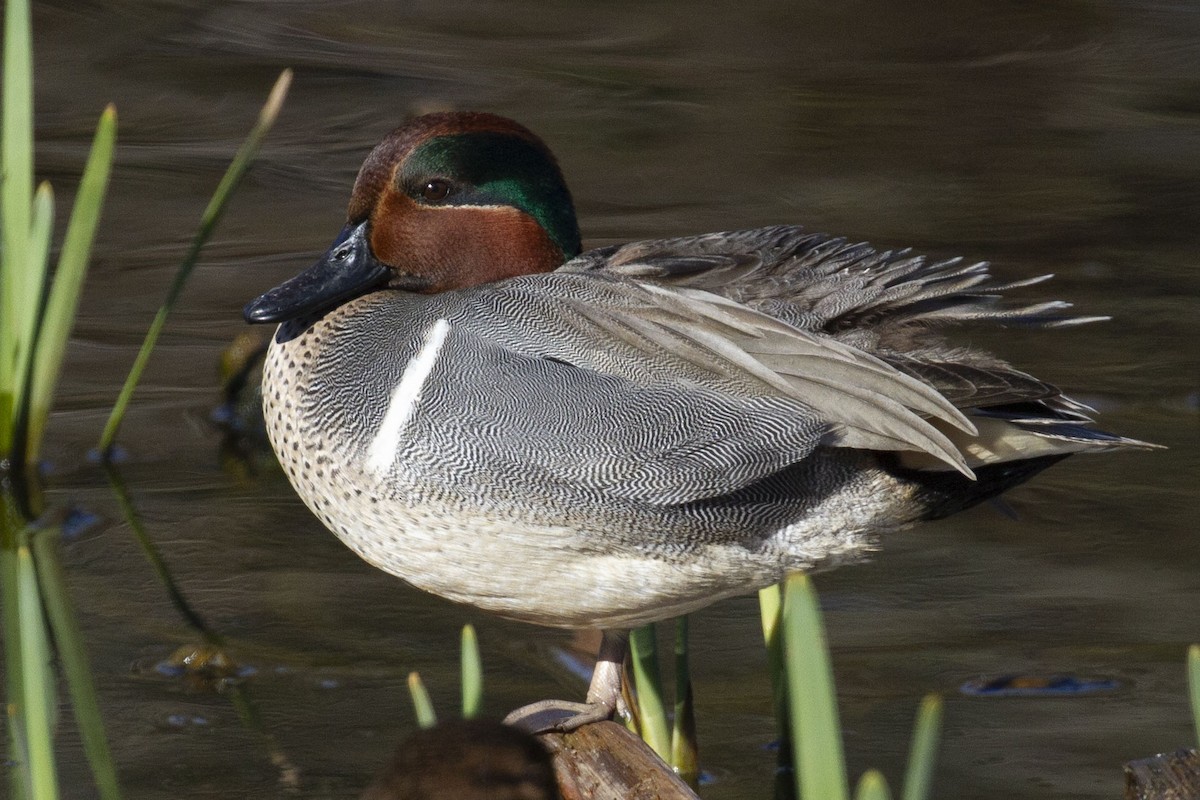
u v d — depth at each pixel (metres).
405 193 8.01
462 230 8.02
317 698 8.99
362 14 19.69
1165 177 16.27
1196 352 13.37
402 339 7.53
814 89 18.09
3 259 11.24
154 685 9.09
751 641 9.85
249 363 12.66
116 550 10.67
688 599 7.62
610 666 7.84
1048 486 11.65
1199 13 19.77
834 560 7.69
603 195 15.59
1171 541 10.79
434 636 9.77
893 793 8.20
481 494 7.27
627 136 16.83
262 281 14.03
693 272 7.64
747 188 15.87
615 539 7.30
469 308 7.52
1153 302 14.12
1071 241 15.10
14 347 11.40
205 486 11.64
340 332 7.76
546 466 7.21
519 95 17.64
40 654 5.39
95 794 8.02
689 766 8.50
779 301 7.47
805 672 4.55
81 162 15.88
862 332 7.51
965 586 10.33
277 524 11.12
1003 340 13.72
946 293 7.55
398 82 17.84
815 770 4.57
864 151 16.75
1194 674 5.29
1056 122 17.42
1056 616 9.92
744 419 7.18
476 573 7.49
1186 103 17.78
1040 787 8.23
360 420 7.45
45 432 12.19
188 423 12.41
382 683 9.20
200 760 8.36
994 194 15.91
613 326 7.32
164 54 18.22
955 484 7.57
